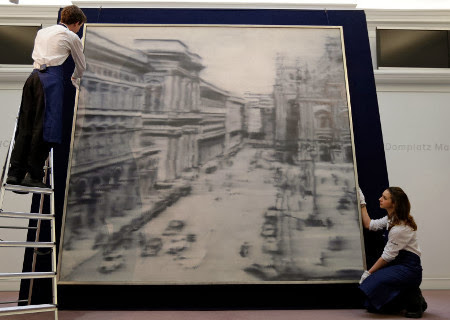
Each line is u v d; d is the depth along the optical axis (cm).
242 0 457
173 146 305
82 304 278
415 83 466
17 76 445
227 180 300
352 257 289
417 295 256
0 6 464
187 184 298
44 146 242
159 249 285
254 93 320
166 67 322
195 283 279
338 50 335
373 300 256
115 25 332
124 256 283
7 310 193
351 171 307
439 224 434
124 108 312
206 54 327
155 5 445
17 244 206
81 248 283
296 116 317
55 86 246
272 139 310
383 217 301
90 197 293
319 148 311
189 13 348
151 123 310
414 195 442
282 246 289
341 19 352
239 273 282
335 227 294
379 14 478
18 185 227
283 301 282
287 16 350
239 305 281
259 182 301
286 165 305
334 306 282
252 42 332
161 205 293
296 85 323
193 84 319
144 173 299
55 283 221
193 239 287
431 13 477
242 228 291
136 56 324
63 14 273
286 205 297
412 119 460
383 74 461
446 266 423
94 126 308
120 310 275
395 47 475
